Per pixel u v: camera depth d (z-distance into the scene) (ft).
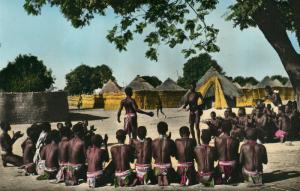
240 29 69.26
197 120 51.78
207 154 32.94
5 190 33.32
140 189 32.19
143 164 33.73
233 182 33.45
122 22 64.69
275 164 40.81
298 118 57.62
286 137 55.67
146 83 189.26
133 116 45.83
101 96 233.55
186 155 33.37
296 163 41.06
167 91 187.62
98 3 63.62
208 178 32.58
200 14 62.34
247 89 185.16
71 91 381.60
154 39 63.31
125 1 63.26
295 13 66.08
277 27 66.49
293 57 67.21
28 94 110.73
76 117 132.46
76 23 67.46
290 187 31.73
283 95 225.35
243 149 32.83
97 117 132.16
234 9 62.95
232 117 57.52
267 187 31.91
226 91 134.10
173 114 135.03
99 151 33.91
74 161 34.86
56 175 36.70
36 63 217.97
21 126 102.83
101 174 33.81
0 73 213.46
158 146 33.58
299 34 66.49
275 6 66.08
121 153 33.47
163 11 63.10
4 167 44.37
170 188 32.27
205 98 136.26
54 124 104.01
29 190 33.22
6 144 44.52
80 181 35.78
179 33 62.13
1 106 108.99
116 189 32.48
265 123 56.70
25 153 39.83
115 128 88.89
